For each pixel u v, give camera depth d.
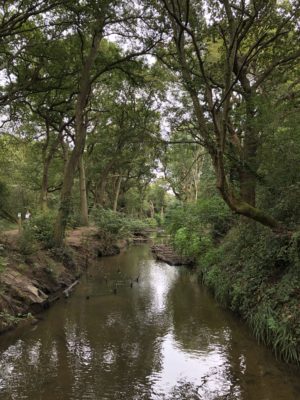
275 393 5.94
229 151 11.71
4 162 30.66
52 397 5.90
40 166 34.38
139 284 15.12
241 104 11.76
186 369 6.97
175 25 10.59
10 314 9.27
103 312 10.98
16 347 8.11
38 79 18.33
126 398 5.86
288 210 9.34
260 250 9.73
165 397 5.90
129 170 40.50
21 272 11.85
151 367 7.07
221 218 16.34
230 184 12.69
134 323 9.89
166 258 22.03
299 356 6.56
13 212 24.83
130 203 49.22
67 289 13.43
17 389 6.18
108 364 7.23
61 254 16.03
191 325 9.64
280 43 12.24
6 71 18.50
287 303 7.62
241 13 8.60
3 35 14.34
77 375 6.73
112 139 30.06
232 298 10.56
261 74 13.34
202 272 15.16
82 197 28.27
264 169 10.21
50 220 17.98
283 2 11.15
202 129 9.88
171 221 23.31
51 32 16.33
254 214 8.67
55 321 10.05
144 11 14.70
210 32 11.27
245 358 7.36
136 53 17.69
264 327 7.92
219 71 12.88
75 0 13.84
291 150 8.79
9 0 14.13
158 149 18.89
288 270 8.48
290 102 10.30
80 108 17.73
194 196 35.41
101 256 24.22
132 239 35.84
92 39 17.41
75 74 19.81
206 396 5.93
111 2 14.38
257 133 10.84
